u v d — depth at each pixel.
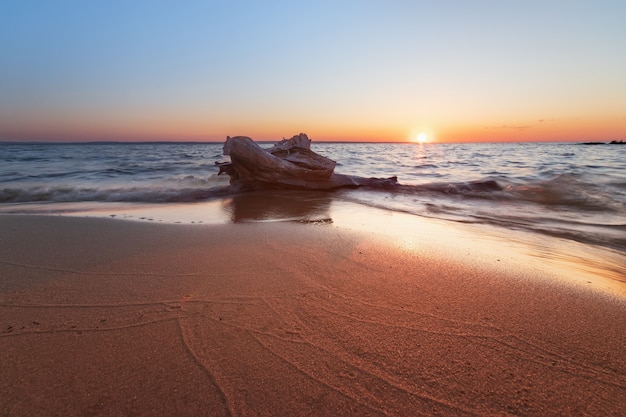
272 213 8.01
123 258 4.45
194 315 3.01
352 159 32.75
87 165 22.72
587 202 10.10
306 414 1.95
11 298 3.28
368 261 4.52
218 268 4.14
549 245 6.03
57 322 2.86
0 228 5.98
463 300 3.41
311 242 5.36
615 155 33.59
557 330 2.88
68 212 8.12
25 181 14.36
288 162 11.19
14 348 2.49
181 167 21.20
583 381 2.25
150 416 1.91
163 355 2.44
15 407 1.95
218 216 7.59
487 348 2.60
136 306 3.15
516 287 3.78
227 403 2.02
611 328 2.93
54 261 4.30
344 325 2.89
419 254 4.89
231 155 10.83
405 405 2.03
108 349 2.50
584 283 4.03
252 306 3.20
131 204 9.35
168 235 5.68
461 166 23.92
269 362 2.39
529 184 12.96
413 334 2.77
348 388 2.16
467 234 6.54
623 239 6.56
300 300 3.34
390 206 9.43
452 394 2.12
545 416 1.96
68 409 1.95
